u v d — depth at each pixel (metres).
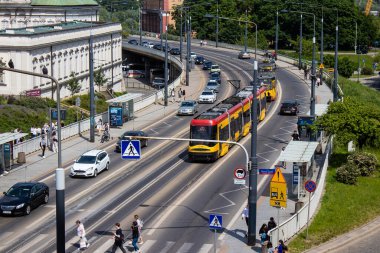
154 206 55.53
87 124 89.88
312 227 51.56
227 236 48.06
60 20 150.75
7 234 48.66
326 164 66.31
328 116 69.75
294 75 140.00
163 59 174.50
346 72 173.38
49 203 57.03
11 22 143.12
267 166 68.56
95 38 132.25
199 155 70.31
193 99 114.00
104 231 49.06
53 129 79.06
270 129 88.19
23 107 94.31
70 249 45.31
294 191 57.97
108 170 68.56
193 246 45.84
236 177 46.31
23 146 74.62
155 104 110.44
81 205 55.97
